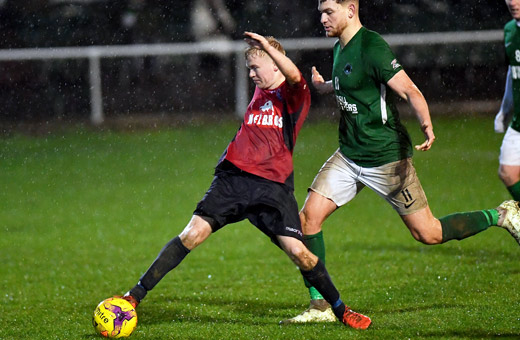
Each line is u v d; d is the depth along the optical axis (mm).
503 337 14648
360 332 15391
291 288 20719
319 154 46719
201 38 68938
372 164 16562
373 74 15859
